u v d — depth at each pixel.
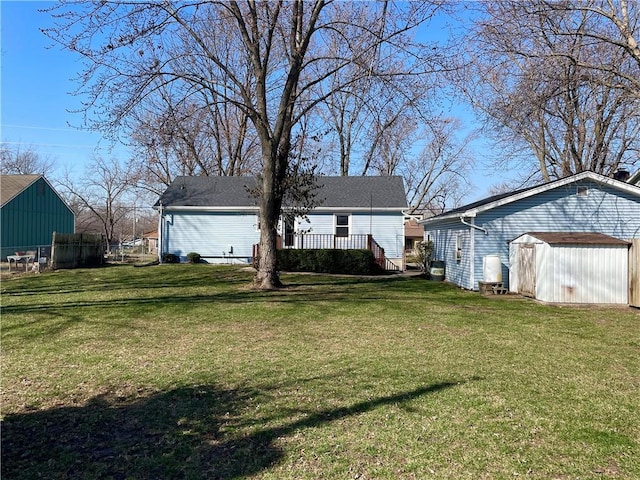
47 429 3.80
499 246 14.55
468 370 5.48
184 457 3.29
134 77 10.62
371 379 5.09
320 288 13.72
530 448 3.44
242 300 10.89
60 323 8.15
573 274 11.65
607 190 14.27
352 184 23.95
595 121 17.94
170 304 10.22
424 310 10.02
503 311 10.21
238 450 3.40
